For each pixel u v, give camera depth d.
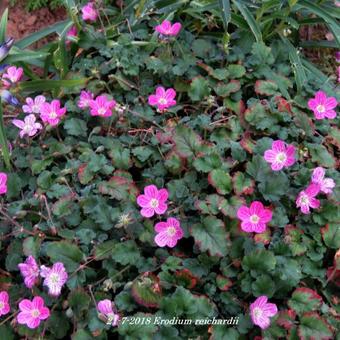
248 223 0.25
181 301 0.24
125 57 0.31
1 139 0.27
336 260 0.25
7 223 0.27
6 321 0.25
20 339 0.25
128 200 0.27
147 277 0.24
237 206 0.26
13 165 0.29
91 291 0.24
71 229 0.26
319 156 0.29
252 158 0.28
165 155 0.29
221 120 0.30
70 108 0.31
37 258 0.25
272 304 0.23
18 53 0.28
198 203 0.26
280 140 0.28
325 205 0.27
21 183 0.28
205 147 0.28
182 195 0.27
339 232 0.26
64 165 0.29
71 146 0.29
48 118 0.29
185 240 0.27
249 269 0.25
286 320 0.24
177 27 0.31
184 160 0.28
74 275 0.25
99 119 0.30
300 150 0.29
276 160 0.26
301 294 0.24
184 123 0.30
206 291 0.25
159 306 0.24
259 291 0.24
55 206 0.26
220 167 0.27
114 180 0.27
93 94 0.31
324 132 0.30
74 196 0.27
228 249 0.25
